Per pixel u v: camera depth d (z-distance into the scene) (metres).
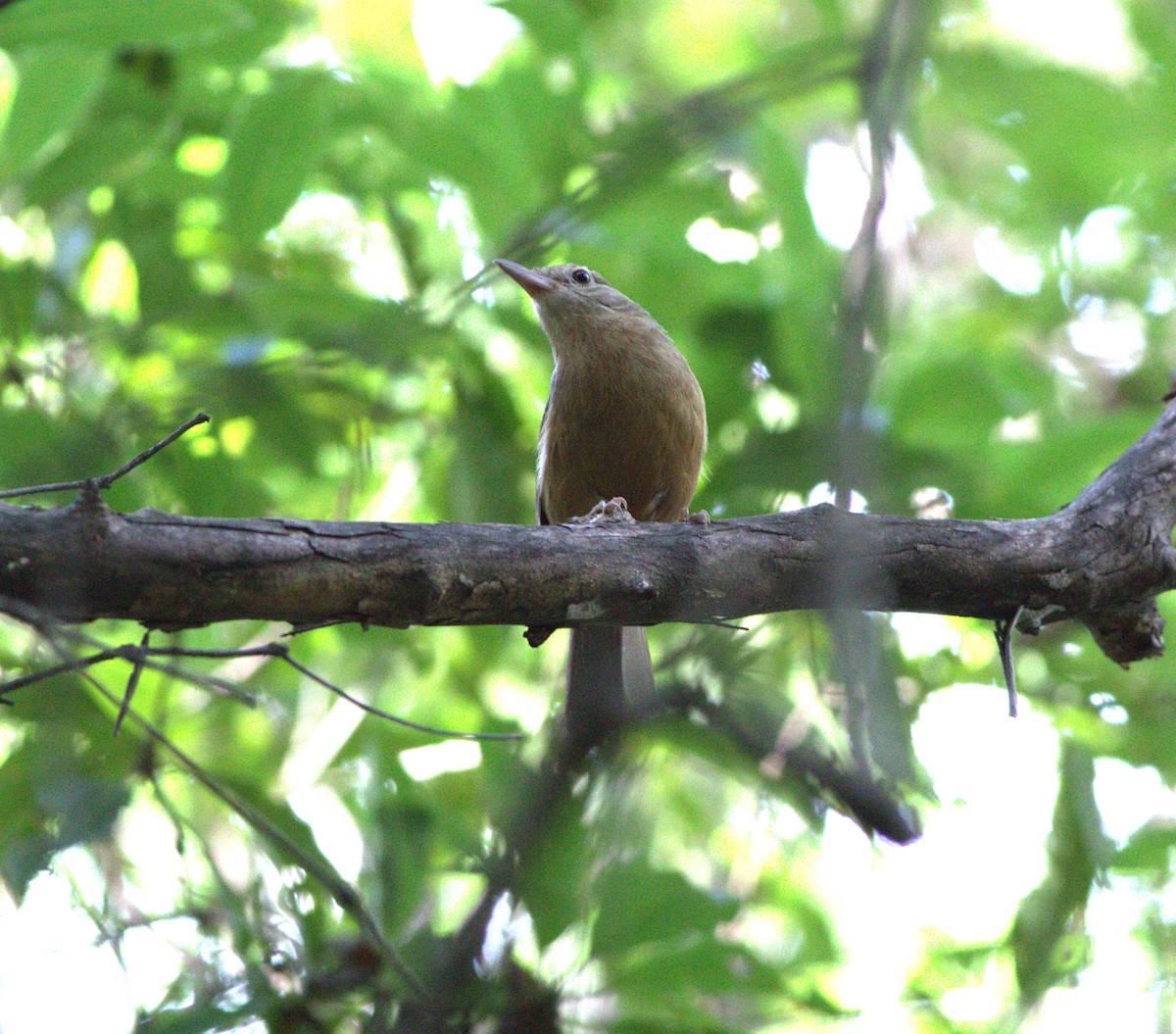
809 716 9.33
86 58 9.00
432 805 9.54
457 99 10.32
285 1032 7.86
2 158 9.15
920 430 10.69
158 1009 7.83
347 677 11.56
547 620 6.59
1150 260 14.14
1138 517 7.46
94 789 8.15
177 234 11.36
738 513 10.12
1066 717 11.13
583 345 10.74
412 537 6.23
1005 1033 9.56
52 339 10.70
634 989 8.38
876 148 7.31
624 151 9.52
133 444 9.96
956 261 15.02
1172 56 9.93
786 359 10.41
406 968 7.46
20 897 7.77
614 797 9.23
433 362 11.09
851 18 10.14
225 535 5.82
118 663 10.79
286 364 10.14
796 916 12.04
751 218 12.00
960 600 7.22
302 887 8.56
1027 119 9.74
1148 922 11.59
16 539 5.49
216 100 10.77
